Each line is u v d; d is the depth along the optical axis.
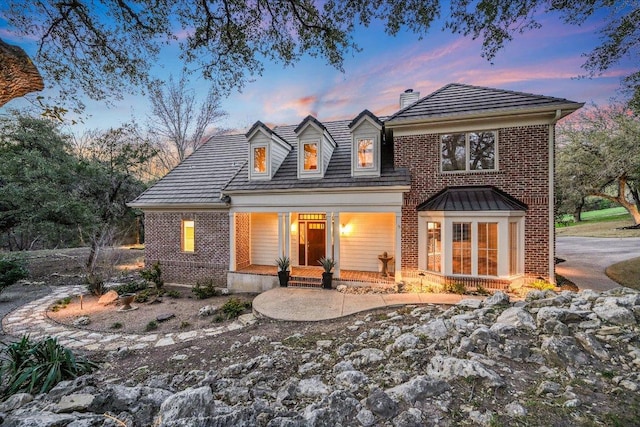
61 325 8.72
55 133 17.30
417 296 8.92
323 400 3.07
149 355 6.47
